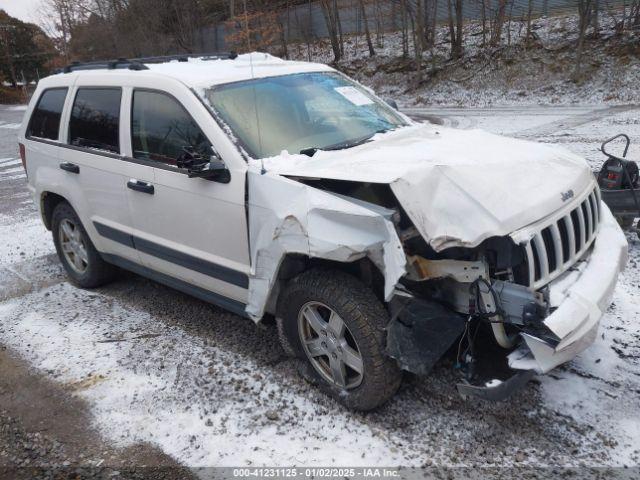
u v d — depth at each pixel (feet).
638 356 11.68
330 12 92.02
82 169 15.31
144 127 13.47
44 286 17.97
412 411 10.62
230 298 12.55
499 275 9.23
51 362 13.28
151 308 15.78
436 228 8.87
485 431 9.97
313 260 10.97
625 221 17.46
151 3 105.29
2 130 76.89
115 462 9.94
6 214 27.53
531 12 78.48
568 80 65.05
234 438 10.30
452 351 12.07
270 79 13.57
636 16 66.90
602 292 9.47
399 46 90.48
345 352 10.45
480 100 68.95
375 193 9.98
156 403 11.45
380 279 10.26
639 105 53.11
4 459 10.27
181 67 14.02
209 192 11.75
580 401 10.50
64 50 127.24
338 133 12.93
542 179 10.19
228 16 102.27
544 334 8.75
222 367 12.52
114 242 15.10
